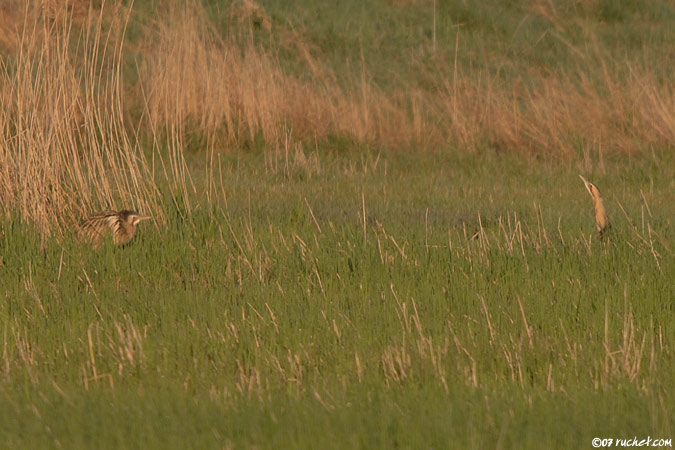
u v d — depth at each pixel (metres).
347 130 59.59
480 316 23.98
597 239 32.12
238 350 21.39
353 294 25.94
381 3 95.19
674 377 19.89
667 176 51.16
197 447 16.09
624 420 17.52
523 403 18.17
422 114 65.00
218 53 61.19
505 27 90.81
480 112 62.94
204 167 51.31
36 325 22.91
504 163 54.78
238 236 31.66
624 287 25.64
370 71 77.69
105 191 33.31
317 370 20.28
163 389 19.06
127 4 77.06
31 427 16.88
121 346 21.41
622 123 60.03
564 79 72.94
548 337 22.33
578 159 55.62
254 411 17.58
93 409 17.69
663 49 85.81
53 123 32.78
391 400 18.34
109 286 26.62
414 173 52.66
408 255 29.52
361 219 37.50
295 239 31.08
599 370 20.22
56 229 30.91
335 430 16.62
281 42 81.94
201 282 27.52
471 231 35.03
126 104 58.03
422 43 86.44
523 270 27.95
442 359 20.91
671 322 23.30
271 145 57.59
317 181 49.22
